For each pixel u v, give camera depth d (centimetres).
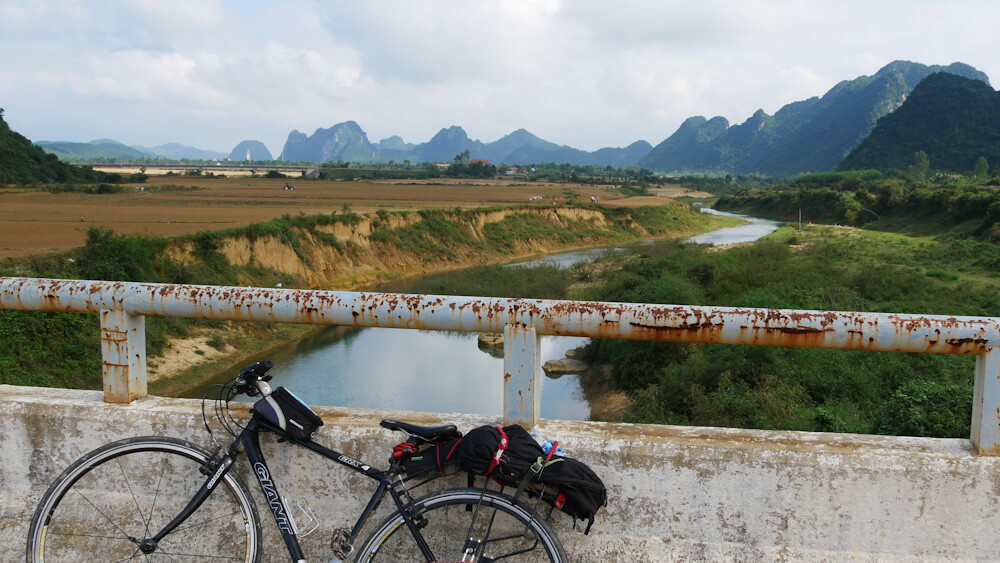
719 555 182
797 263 2898
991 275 2688
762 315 175
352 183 11194
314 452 200
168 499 211
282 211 4391
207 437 209
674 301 1905
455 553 192
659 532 187
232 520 205
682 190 17862
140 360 221
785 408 1068
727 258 2772
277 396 195
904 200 6556
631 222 6762
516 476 167
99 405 217
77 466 199
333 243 3653
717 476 182
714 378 1271
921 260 3206
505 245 5072
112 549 206
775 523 182
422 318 189
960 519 175
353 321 193
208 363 1841
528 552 186
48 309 215
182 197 5728
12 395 227
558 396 1712
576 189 12238
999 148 16350
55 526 209
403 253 4175
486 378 1789
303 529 202
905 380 1167
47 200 4647
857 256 3366
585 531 176
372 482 198
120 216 3625
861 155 19800
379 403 1588
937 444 184
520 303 186
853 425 934
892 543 178
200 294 202
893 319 171
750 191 12900
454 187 10706
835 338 172
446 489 185
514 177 18412
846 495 178
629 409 1446
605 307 182
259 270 2973
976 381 179
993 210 4125
